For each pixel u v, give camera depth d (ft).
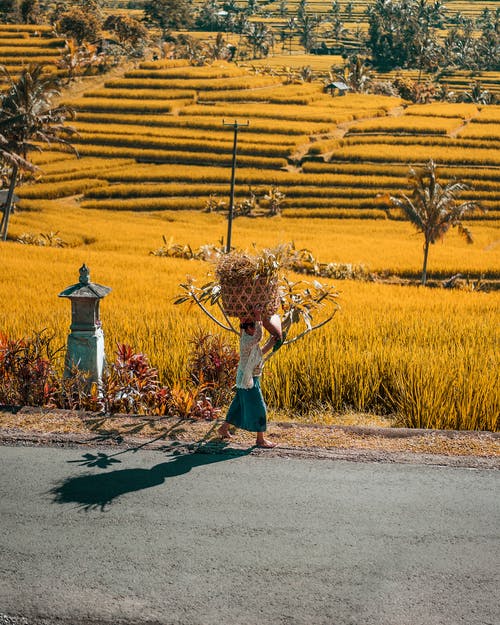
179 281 90.43
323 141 285.23
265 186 248.73
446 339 49.88
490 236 206.08
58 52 394.11
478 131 308.40
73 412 28.50
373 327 51.19
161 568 17.88
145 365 30.42
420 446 25.62
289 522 20.13
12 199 184.24
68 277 91.09
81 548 18.72
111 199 239.50
